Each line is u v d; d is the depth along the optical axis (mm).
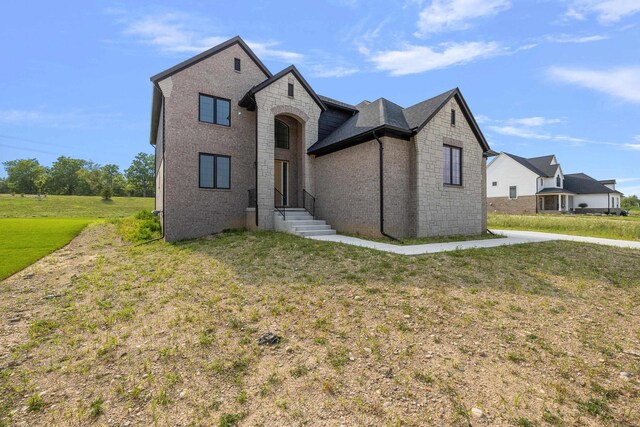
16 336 4121
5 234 12227
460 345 3789
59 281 6445
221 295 5523
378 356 3547
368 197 11203
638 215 37812
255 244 9438
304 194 13680
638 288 6051
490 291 5543
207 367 3395
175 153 11648
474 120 13016
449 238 11336
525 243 10180
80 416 2674
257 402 2842
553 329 4266
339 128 14203
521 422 2559
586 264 7629
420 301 5027
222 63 12859
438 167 11812
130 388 3061
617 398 2906
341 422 2572
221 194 12641
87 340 4047
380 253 7859
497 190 38250
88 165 84688
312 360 3500
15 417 2664
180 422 2600
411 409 2711
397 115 12180
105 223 17266
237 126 13125
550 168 36875
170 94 11609
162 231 12492
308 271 6652
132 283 6332
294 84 13352
